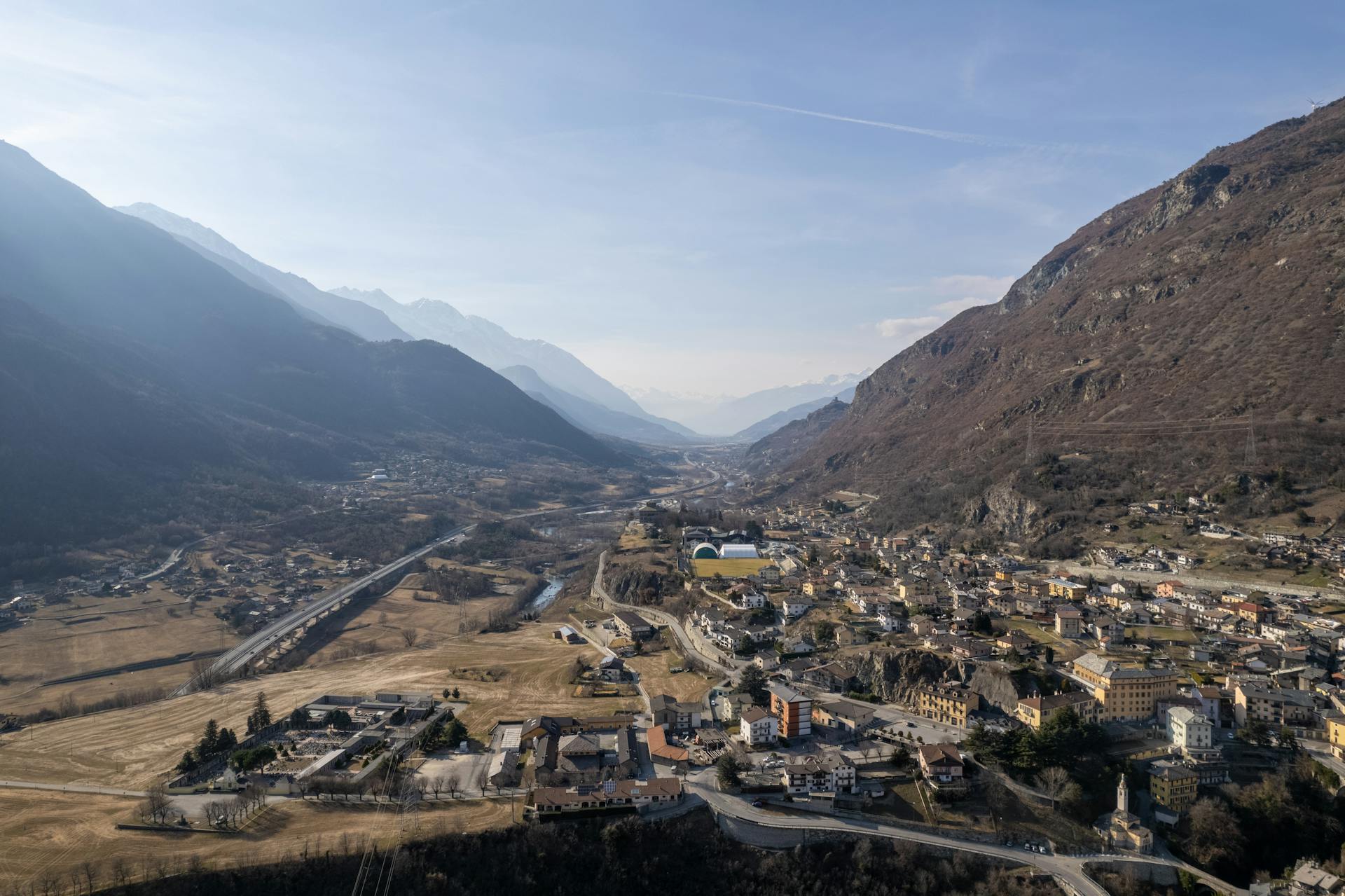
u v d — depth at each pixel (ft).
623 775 610.24
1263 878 502.79
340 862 505.66
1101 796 571.28
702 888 517.55
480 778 614.75
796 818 553.23
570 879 518.37
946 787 572.51
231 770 640.58
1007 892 493.36
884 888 504.02
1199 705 654.53
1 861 506.48
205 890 478.18
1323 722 629.92
